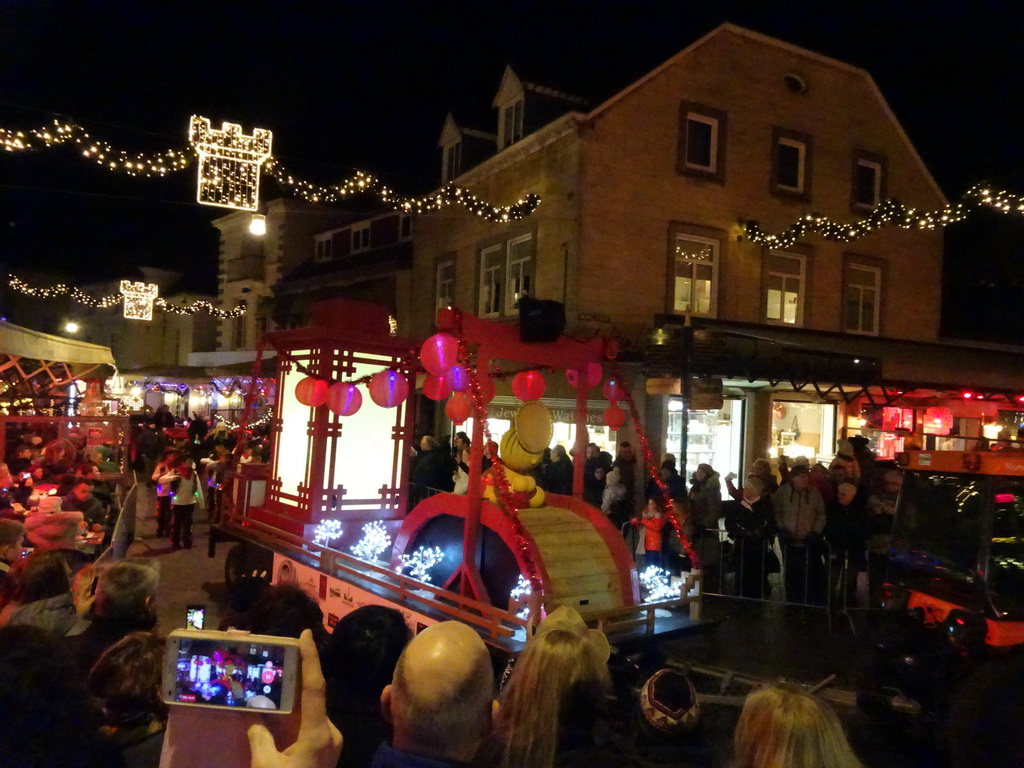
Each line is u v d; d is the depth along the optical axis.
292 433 8.46
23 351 11.18
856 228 15.29
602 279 14.45
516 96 16.39
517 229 16.00
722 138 15.77
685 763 4.43
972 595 4.99
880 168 17.94
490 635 5.14
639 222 14.84
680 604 6.01
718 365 11.01
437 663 2.05
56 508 8.02
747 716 2.37
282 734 1.73
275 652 1.75
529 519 6.16
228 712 1.73
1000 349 19.36
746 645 7.61
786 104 16.59
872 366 12.45
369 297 22.11
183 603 8.44
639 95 14.89
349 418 8.20
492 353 6.09
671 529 8.95
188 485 11.48
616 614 5.54
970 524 5.16
